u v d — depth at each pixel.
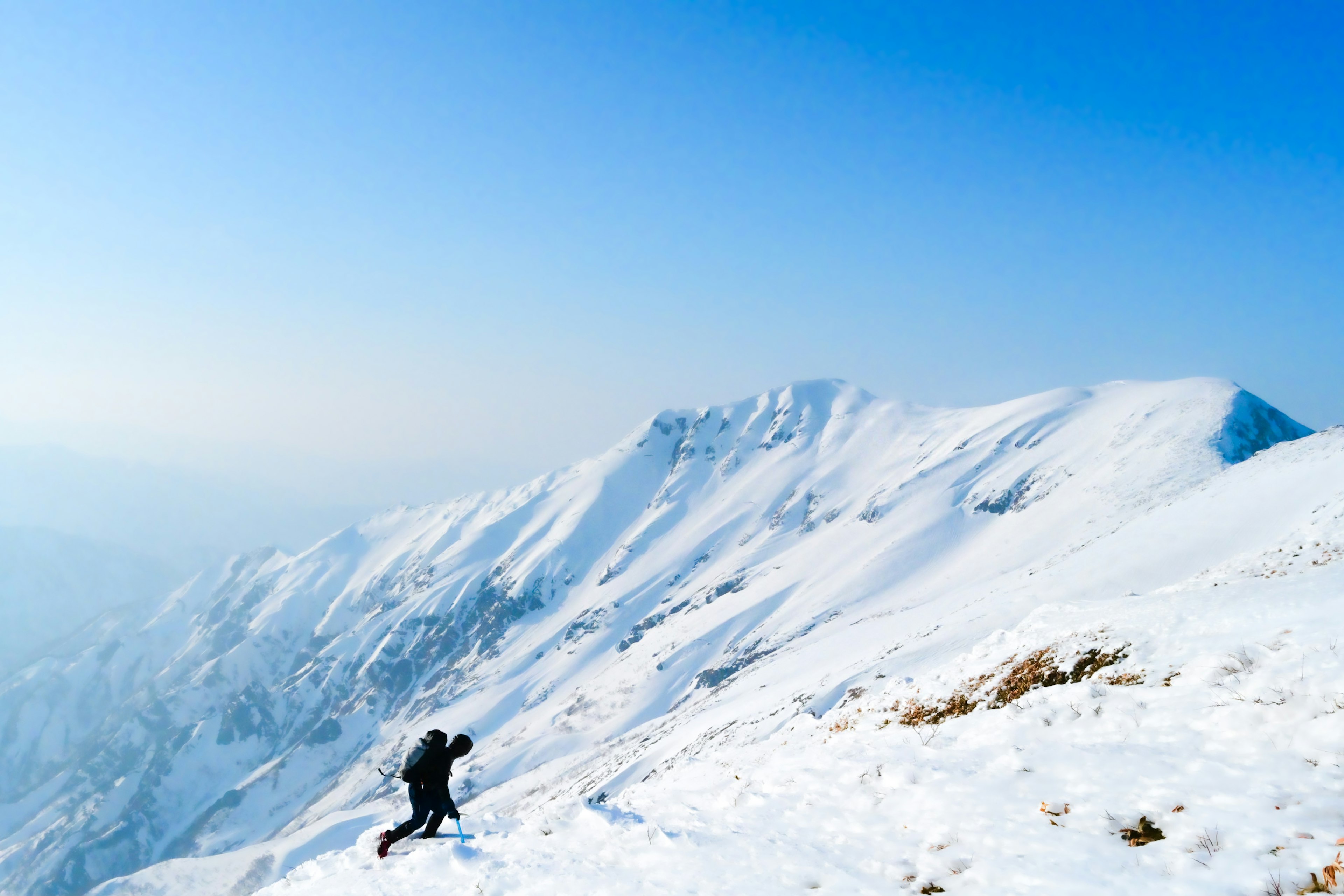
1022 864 5.78
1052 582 70.19
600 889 6.72
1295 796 5.75
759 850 7.07
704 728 70.88
